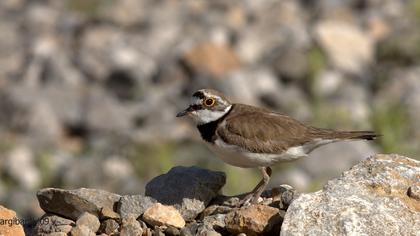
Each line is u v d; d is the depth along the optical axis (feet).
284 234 24.07
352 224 23.91
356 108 62.64
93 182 55.93
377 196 25.05
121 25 81.82
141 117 65.41
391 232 23.79
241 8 84.79
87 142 62.85
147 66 72.43
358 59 71.36
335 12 79.97
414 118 60.18
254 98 65.77
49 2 88.94
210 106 30.01
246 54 72.69
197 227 26.61
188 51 70.85
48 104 65.98
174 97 68.03
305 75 68.03
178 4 86.74
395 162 26.48
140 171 56.49
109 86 71.05
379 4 83.25
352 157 53.88
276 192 29.89
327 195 25.04
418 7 78.74
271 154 29.04
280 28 77.41
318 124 60.75
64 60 73.61
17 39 79.51
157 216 27.27
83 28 81.35
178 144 59.31
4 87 69.82
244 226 25.82
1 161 59.26
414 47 70.74
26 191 55.26
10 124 64.85
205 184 28.96
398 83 66.69
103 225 27.68
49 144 62.54
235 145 29.14
